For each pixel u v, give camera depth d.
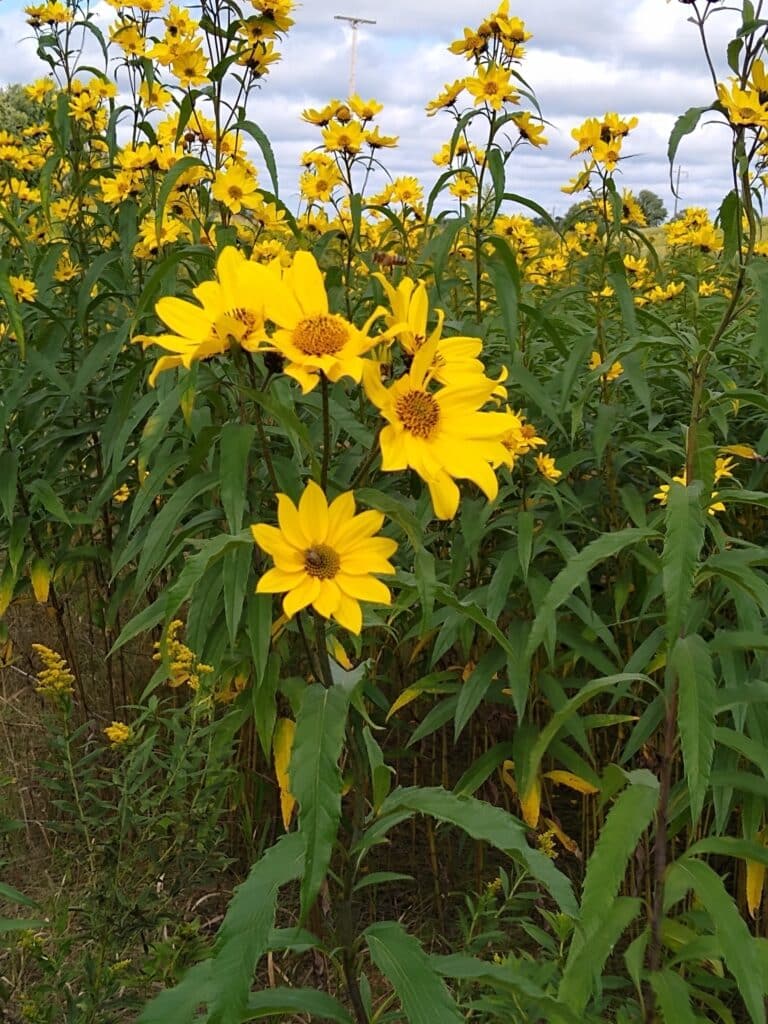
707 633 2.76
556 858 3.22
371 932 1.43
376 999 2.67
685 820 2.37
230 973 1.23
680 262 5.18
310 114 3.71
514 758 2.72
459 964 1.51
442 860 3.27
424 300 1.36
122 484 3.32
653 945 1.86
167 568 3.55
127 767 2.74
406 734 3.52
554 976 2.18
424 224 3.09
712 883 1.70
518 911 2.99
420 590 1.26
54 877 2.99
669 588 1.53
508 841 1.35
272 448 2.79
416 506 2.76
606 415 2.84
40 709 3.73
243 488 1.86
